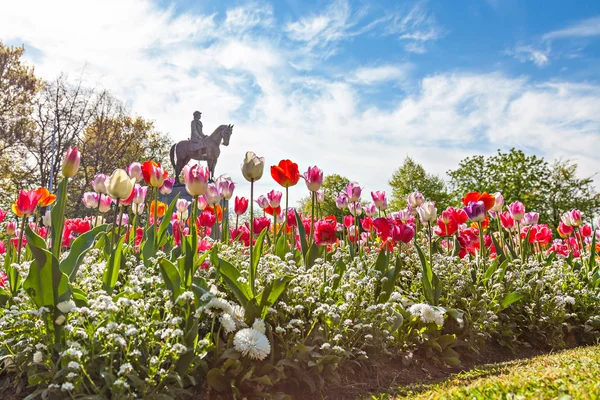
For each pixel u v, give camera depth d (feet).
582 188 118.32
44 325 10.16
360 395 11.70
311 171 16.01
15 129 99.55
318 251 16.80
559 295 19.39
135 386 8.96
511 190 116.78
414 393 11.19
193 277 11.71
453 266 18.45
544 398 8.49
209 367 10.82
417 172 157.38
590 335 19.88
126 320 10.22
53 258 9.59
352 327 13.03
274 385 11.25
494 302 17.16
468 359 15.99
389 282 14.25
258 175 12.18
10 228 19.62
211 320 11.89
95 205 20.07
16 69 103.65
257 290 12.80
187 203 22.59
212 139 78.38
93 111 109.19
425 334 14.87
